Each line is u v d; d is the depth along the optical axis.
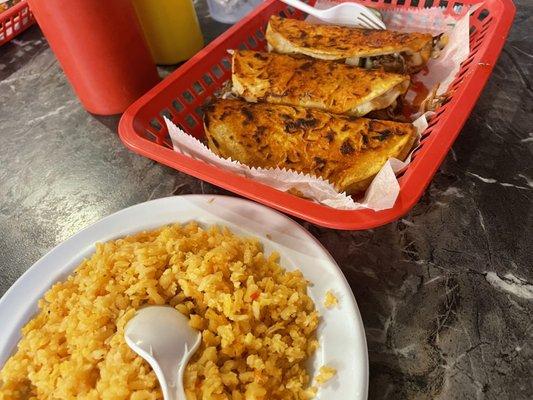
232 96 0.32
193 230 0.25
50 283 0.24
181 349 0.19
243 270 0.22
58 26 0.29
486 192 0.26
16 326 0.23
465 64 0.30
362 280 0.24
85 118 0.36
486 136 0.29
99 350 0.20
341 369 0.19
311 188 0.25
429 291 0.23
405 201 0.22
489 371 0.20
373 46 0.31
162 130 0.30
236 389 0.19
